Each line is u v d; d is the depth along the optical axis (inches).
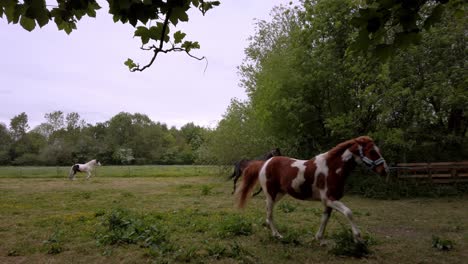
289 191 259.8
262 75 733.9
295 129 676.1
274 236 266.7
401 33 109.8
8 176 1209.4
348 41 581.3
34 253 243.1
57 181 1002.7
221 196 591.2
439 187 577.9
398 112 601.9
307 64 641.6
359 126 612.4
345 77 625.6
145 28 108.7
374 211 422.6
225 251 232.1
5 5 101.8
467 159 658.2
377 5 109.9
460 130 653.3
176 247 241.1
